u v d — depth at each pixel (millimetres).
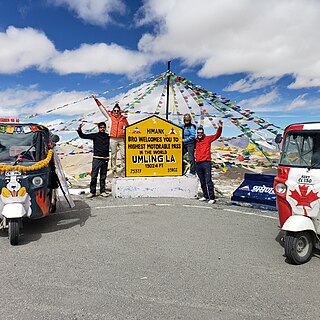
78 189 10648
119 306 3617
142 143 10047
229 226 6844
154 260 4945
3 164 5707
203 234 6281
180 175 10297
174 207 8484
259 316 3473
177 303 3701
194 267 4711
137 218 7367
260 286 4156
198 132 9086
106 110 10625
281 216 5117
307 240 4895
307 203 4754
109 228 6586
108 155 9625
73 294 3869
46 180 5953
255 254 5273
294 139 5223
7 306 3594
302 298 3871
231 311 3557
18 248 5402
